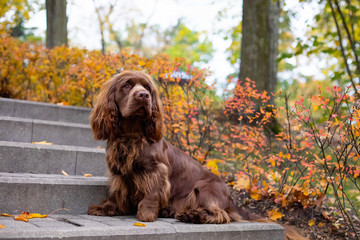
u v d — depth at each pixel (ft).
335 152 12.87
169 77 16.08
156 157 11.14
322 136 12.09
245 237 10.50
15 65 24.70
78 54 22.59
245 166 15.16
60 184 11.47
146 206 10.65
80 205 11.82
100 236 8.39
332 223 12.85
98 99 11.70
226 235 10.21
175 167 11.98
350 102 13.01
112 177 11.43
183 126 16.87
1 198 10.53
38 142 15.99
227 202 11.64
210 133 18.34
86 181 12.01
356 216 13.30
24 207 10.87
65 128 16.76
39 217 10.46
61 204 11.48
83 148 14.84
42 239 7.72
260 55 25.70
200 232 9.80
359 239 11.71
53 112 19.19
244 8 26.45
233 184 15.89
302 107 12.17
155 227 9.36
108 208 11.40
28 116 18.54
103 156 15.17
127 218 10.91
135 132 11.13
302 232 12.51
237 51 46.96
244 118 18.04
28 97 25.49
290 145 12.98
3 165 13.04
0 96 24.73
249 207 14.56
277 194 13.76
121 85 11.25
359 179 17.24
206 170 12.53
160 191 10.94
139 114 10.73
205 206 11.20
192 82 17.13
